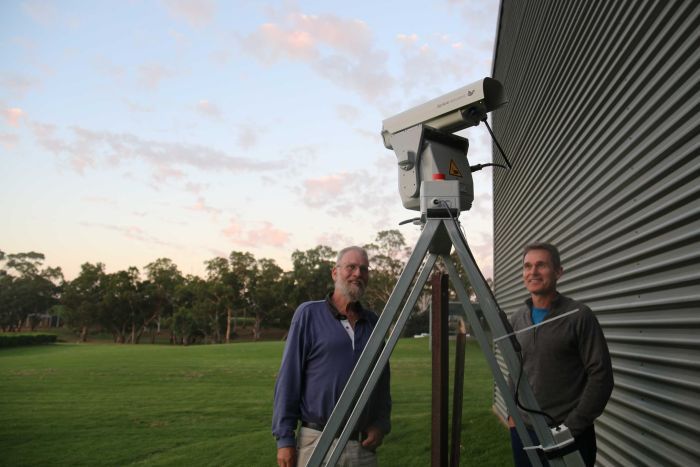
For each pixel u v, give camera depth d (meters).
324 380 2.03
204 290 58.34
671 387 1.87
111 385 12.70
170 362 19.11
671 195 1.86
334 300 2.18
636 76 2.19
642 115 2.11
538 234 4.38
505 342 1.40
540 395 1.93
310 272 59.28
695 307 1.69
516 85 5.54
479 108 1.60
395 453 4.96
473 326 1.50
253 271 59.47
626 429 2.40
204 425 7.70
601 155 2.68
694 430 1.68
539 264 2.00
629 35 2.27
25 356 23.23
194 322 57.34
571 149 3.29
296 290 57.91
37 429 7.43
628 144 2.28
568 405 1.87
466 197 1.65
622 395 2.44
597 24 2.75
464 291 1.55
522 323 2.09
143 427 7.56
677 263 1.80
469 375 11.09
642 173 2.14
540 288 1.99
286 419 2.01
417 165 1.63
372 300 47.81
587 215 2.96
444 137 1.67
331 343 2.06
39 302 70.56
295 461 1.97
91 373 15.37
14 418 8.29
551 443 1.33
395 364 16.56
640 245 2.17
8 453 6.05
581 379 1.87
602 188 2.67
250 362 19.11
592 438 1.81
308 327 2.11
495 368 1.44
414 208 1.70
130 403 9.90
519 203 5.36
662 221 1.94
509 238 6.09
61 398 10.59
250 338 62.81
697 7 1.64
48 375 14.77
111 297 58.25
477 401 7.96
